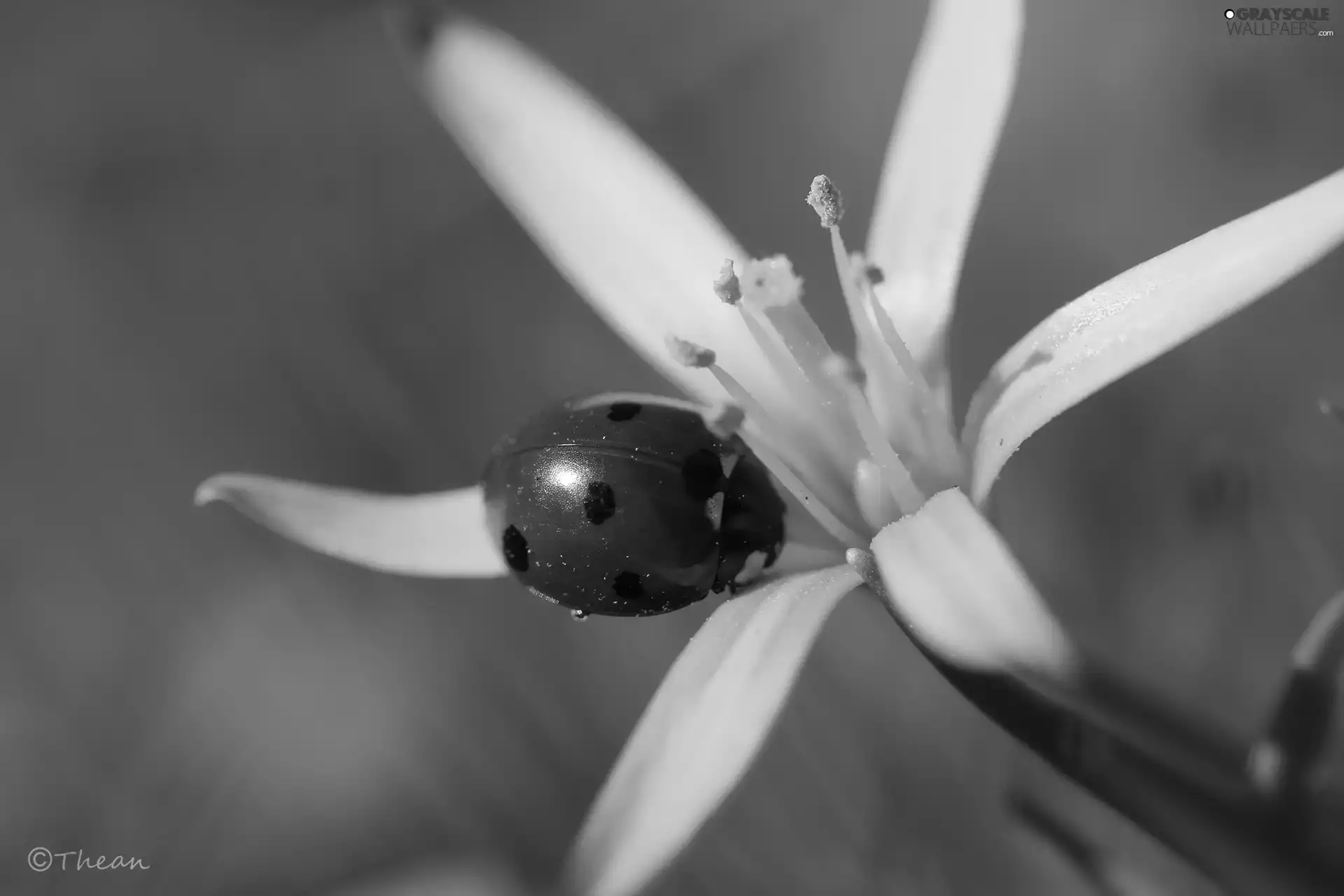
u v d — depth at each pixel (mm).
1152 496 104
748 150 142
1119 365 85
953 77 93
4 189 145
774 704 82
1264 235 84
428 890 102
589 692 105
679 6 146
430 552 88
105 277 139
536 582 85
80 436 129
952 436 88
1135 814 78
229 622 116
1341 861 77
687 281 94
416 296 133
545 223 95
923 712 98
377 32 148
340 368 126
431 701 107
